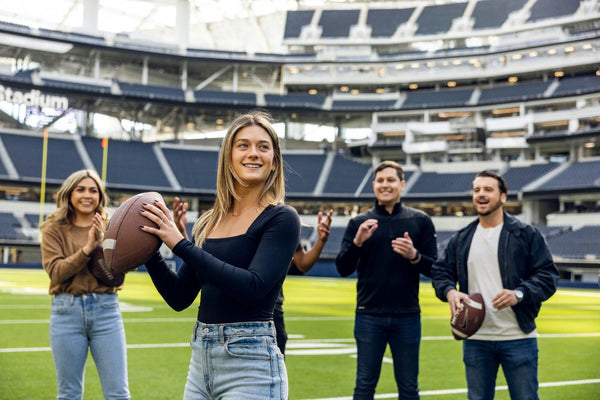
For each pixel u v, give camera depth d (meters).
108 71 43.00
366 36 43.47
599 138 34.38
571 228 32.88
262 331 2.11
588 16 37.72
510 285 3.60
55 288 3.33
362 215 4.45
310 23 44.75
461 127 38.41
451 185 36.91
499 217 3.75
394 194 4.30
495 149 38.78
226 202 2.24
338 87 43.59
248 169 2.18
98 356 3.33
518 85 39.47
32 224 34.56
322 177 39.62
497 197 3.67
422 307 14.83
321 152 42.19
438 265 3.93
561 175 34.81
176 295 2.33
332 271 30.88
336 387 5.45
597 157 36.16
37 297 14.20
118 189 36.16
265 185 2.26
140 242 2.09
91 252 3.26
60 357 3.28
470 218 36.69
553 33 39.72
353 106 41.59
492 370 3.62
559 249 30.36
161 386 5.36
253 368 2.05
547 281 3.54
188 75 44.91
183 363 6.43
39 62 41.47
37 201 36.53
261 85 45.31
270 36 47.03
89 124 41.66
